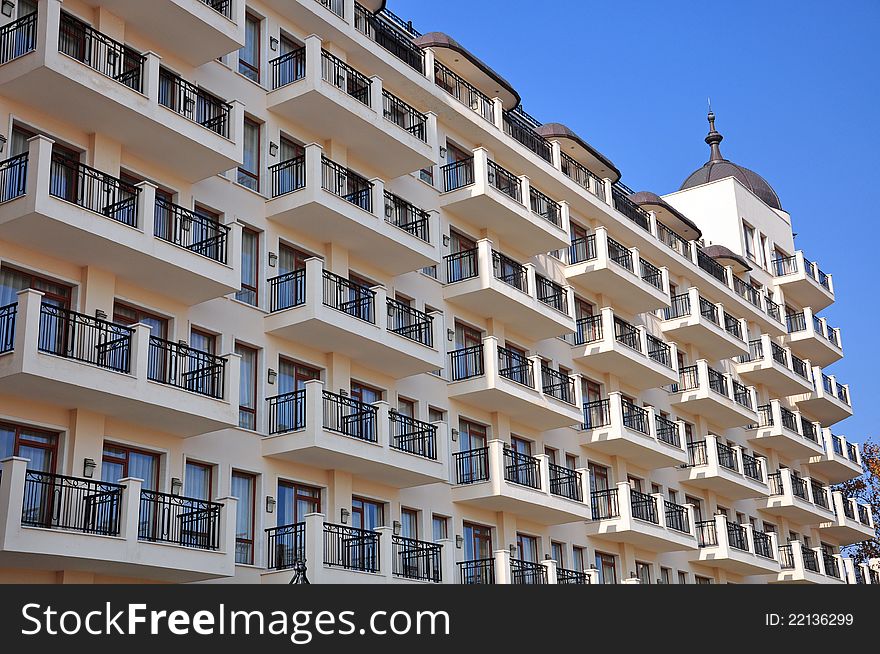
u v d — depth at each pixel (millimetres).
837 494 56094
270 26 31500
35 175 22250
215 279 25438
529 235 38344
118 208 25078
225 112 28984
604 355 40594
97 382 22281
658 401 45906
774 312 57156
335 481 28922
